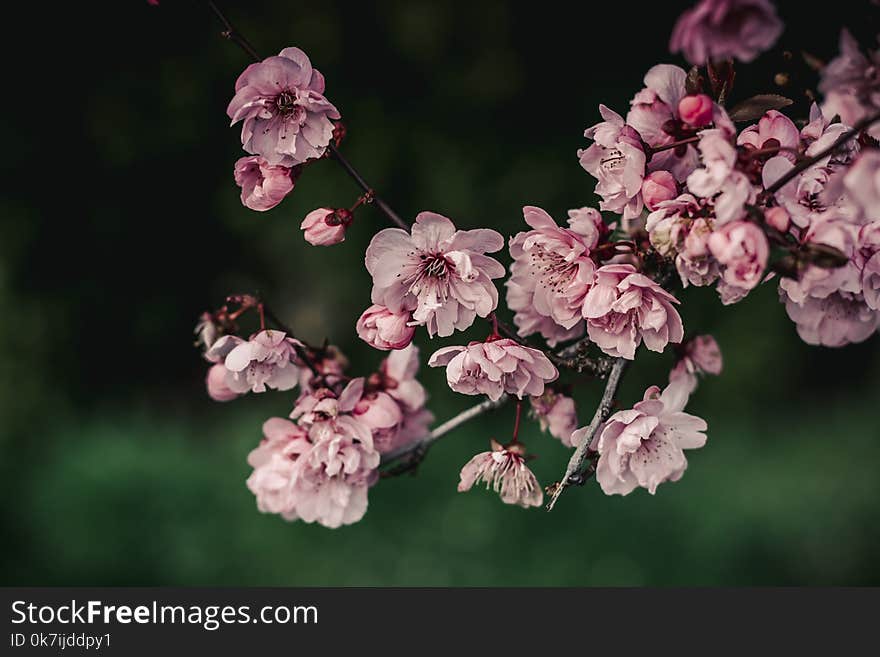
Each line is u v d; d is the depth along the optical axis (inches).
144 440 276.2
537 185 311.3
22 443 280.7
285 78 66.1
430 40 309.0
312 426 76.1
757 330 312.5
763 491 244.5
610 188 65.7
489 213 313.3
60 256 315.6
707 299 315.3
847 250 59.2
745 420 306.3
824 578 227.1
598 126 65.5
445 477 242.8
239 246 334.6
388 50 312.2
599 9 311.1
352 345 320.2
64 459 264.7
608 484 68.2
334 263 317.4
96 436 279.4
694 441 68.2
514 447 73.2
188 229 331.6
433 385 284.5
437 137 313.9
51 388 301.4
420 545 225.1
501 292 166.6
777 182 58.9
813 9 61.9
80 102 318.0
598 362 72.9
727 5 50.1
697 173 58.1
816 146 62.0
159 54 317.4
